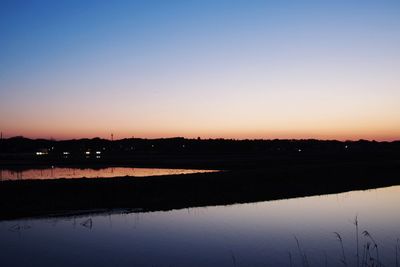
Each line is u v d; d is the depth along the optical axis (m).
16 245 16.80
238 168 68.44
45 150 175.00
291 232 18.81
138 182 36.56
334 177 44.88
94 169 73.75
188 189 34.66
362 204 28.52
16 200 28.47
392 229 19.19
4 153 174.38
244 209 26.86
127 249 15.91
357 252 15.06
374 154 123.56
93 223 21.94
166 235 18.55
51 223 22.09
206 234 18.62
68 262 14.16
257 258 14.45
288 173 45.91
